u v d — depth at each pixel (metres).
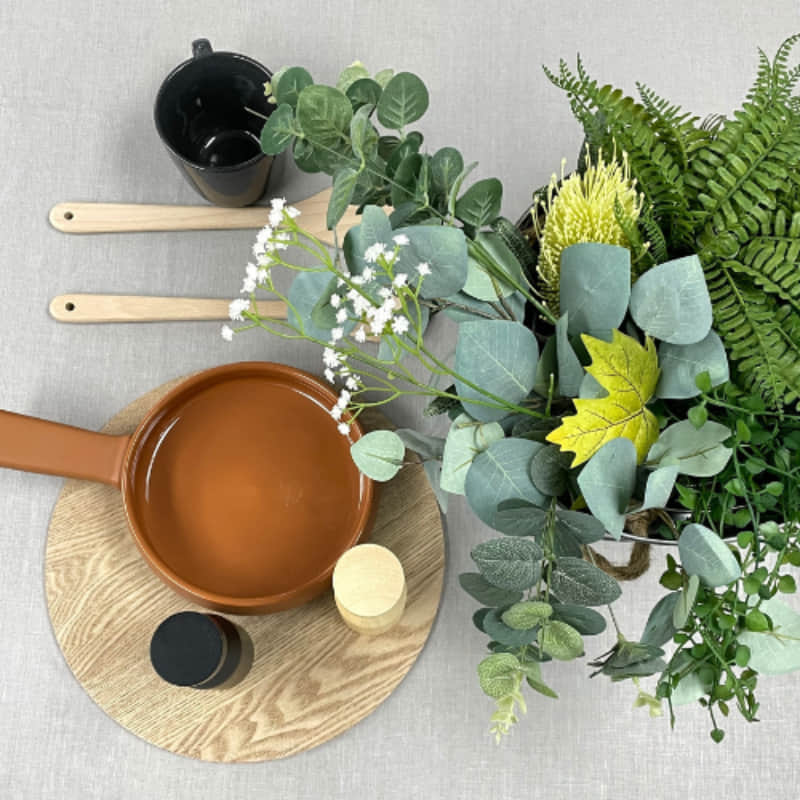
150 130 0.86
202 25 0.87
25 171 0.85
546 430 0.50
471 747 0.73
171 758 0.74
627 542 0.73
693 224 0.52
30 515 0.78
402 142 0.52
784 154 0.50
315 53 0.86
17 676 0.75
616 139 0.52
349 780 0.73
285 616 0.75
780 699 0.72
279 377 0.78
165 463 0.78
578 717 0.73
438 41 0.86
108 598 0.76
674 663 0.50
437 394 0.51
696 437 0.48
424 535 0.75
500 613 0.52
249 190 0.79
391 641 0.74
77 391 0.81
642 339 0.51
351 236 0.51
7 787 0.73
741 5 0.84
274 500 0.77
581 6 0.85
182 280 0.83
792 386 0.49
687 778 0.72
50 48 0.87
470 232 0.54
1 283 0.83
